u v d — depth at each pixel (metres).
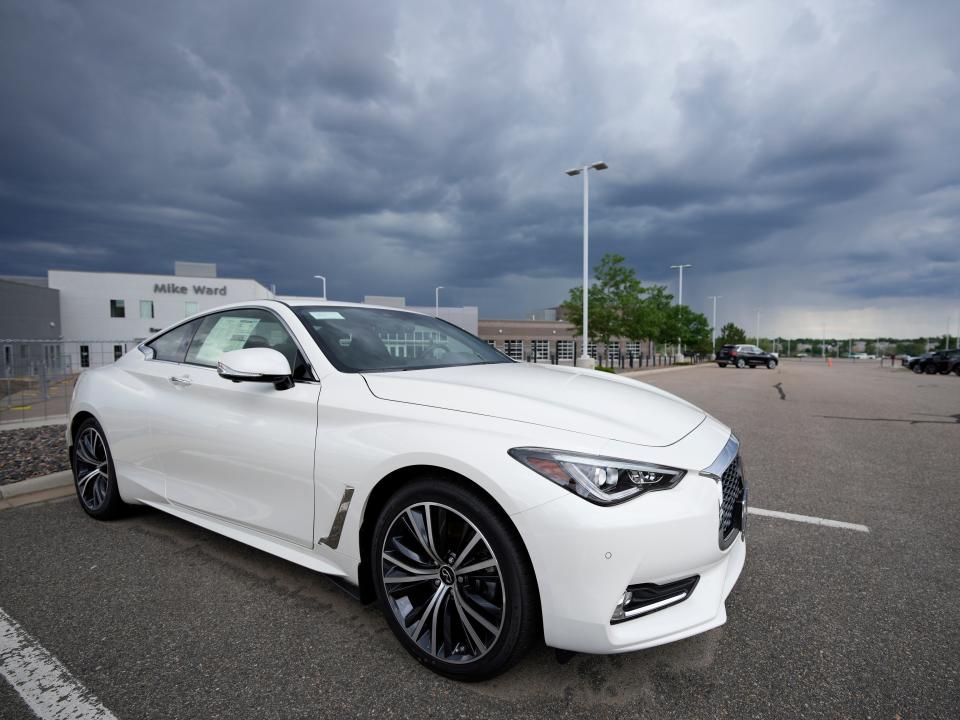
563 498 1.71
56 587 2.59
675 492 1.81
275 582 2.67
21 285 33.38
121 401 3.25
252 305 2.97
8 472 4.44
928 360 30.16
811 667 2.02
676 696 1.85
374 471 2.06
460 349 3.21
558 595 1.70
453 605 1.96
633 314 30.67
